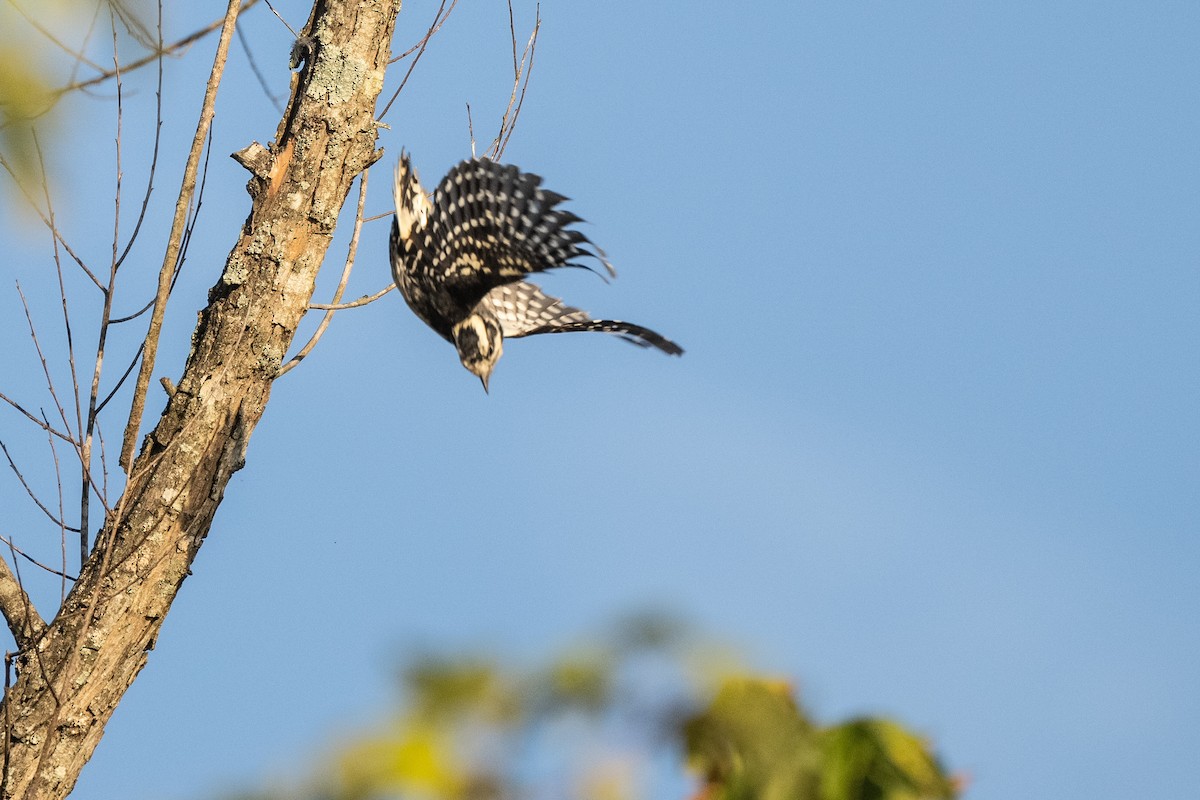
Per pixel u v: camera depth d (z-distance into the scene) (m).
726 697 2.83
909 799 3.15
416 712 2.66
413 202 12.31
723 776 2.83
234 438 12.01
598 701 2.72
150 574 11.55
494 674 2.68
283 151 12.55
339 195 12.58
